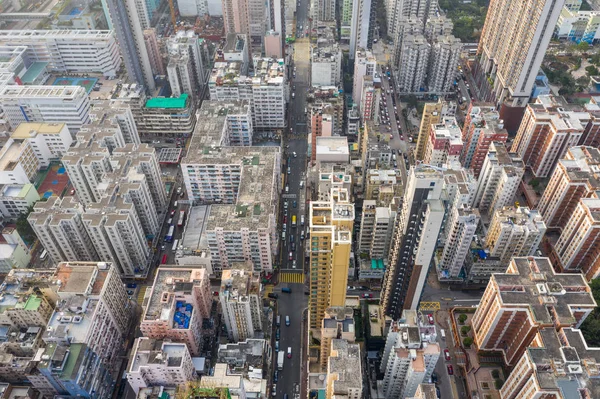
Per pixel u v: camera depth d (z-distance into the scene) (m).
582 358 197.75
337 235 198.75
